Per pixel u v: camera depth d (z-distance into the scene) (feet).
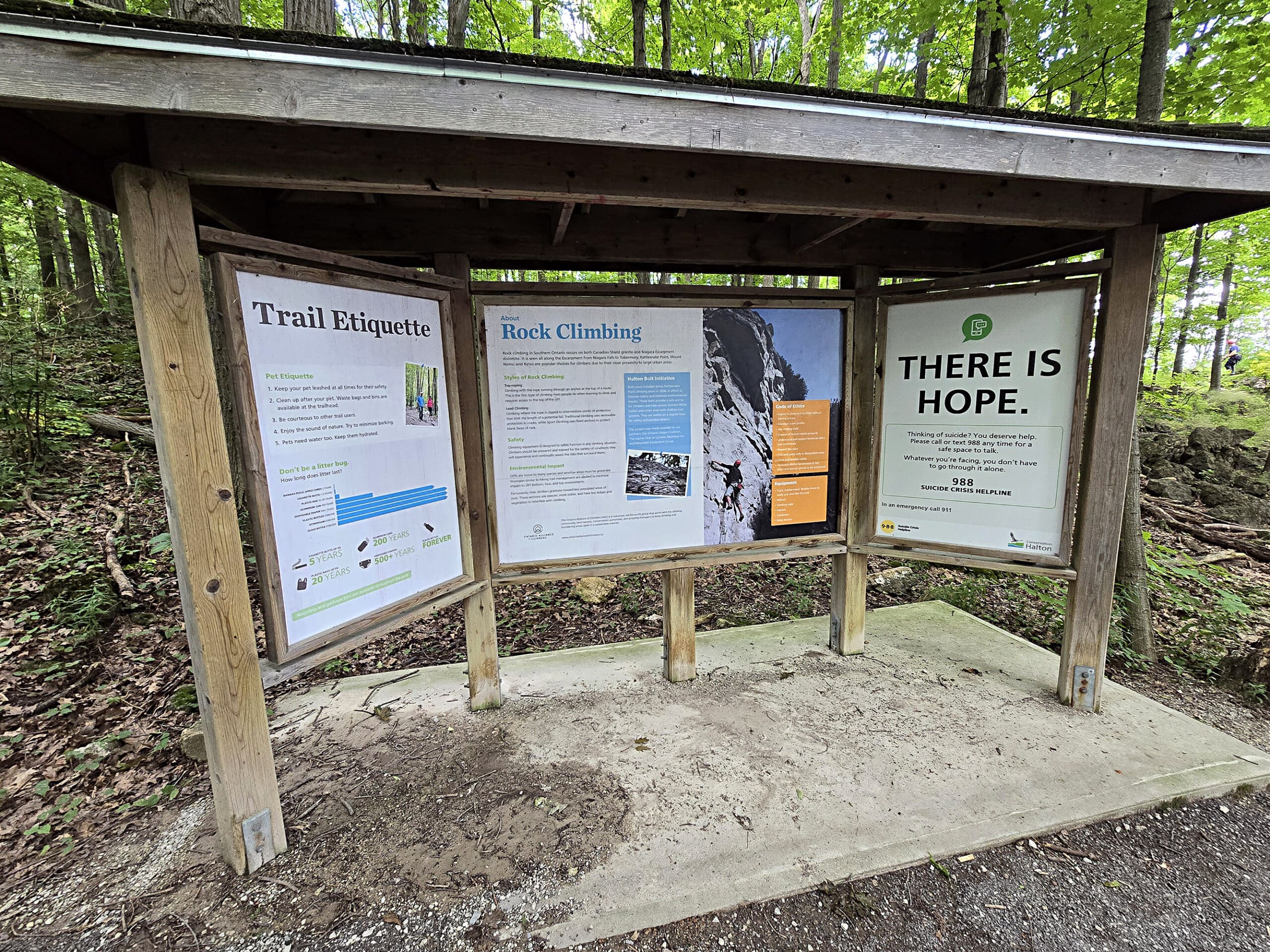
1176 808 7.42
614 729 9.13
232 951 5.61
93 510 15.58
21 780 8.05
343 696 10.25
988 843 6.80
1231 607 12.23
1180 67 14.23
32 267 32.78
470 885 6.32
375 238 8.80
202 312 5.73
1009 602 14.35
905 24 17.69
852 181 7.37
